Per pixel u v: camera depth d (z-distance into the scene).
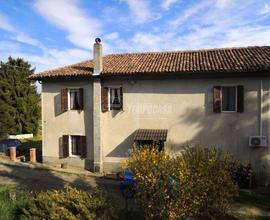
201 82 17.14
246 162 16.56
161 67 17.70
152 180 8.95
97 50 18.27
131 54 21.69
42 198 9.70
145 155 9.46
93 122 18.88
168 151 17.50
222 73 16.59
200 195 8.80
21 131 34.03
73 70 19.73
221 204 9.09
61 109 19.75
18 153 24.62
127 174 14.51
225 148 16.91
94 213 8.95
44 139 20.55
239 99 16.56
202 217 9.12
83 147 19.45
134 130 18.28
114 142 18.67
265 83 16.20
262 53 17.83
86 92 19.19
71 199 9.49
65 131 19.89
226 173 9.49
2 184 16.08
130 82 18.16
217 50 19.92
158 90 17.83
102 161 18.88
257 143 16.19
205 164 9.34
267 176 16.39
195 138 17.34
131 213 10.41
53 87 20.06
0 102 32.03
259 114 16.36
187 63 17.89
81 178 17.98
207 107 17.11
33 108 34.81
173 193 8.77
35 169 19.86
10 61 34.31
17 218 10.05
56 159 20.33
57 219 8.66
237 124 16.70
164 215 8.77
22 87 33.97
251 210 12.95
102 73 18.06
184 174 8.73
